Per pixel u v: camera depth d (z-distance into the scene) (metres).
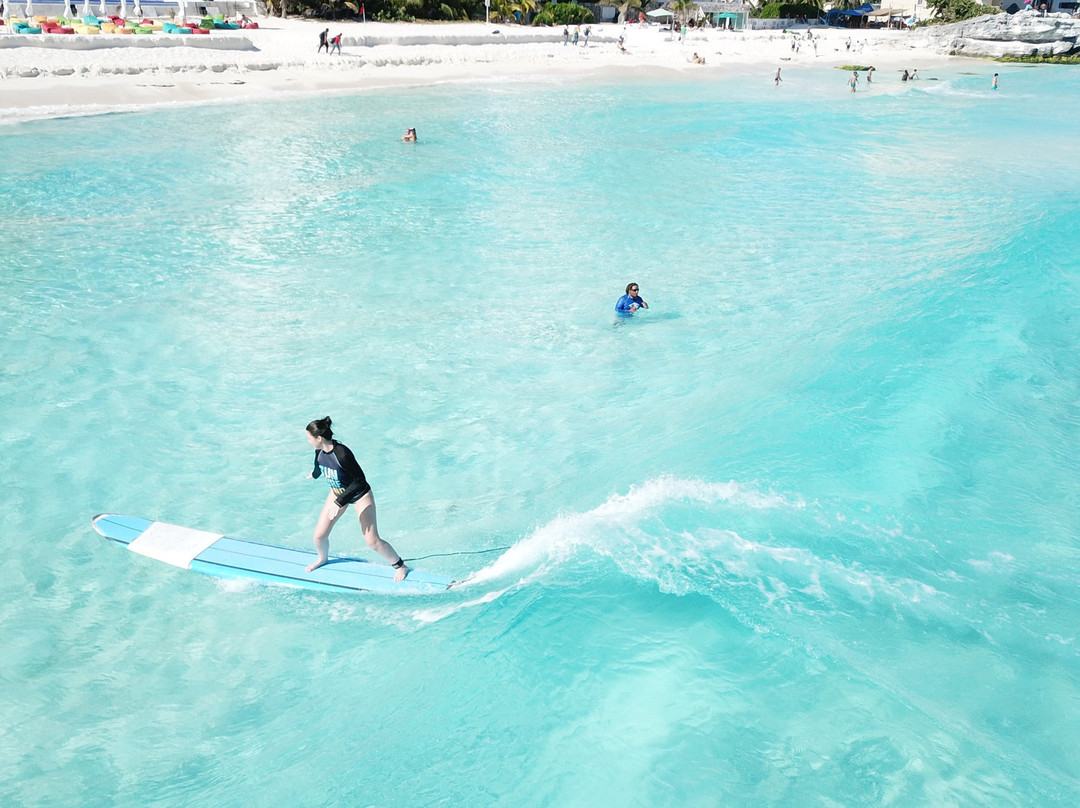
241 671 5.84
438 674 5.65
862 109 41.38
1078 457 8.62
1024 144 30.81
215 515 7.88
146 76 36.72
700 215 19.33
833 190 22.16
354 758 4.98
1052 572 6.70
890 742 4.95
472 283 14.55
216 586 6.81
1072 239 16.39
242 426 9.58
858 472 8.20
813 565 6.67
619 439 9.22
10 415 9.57
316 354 11.53
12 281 13.91
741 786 4.64
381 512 7.91
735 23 89.62
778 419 9.35
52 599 6.61
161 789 4.84
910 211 19.73
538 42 63.94
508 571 6.75
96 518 7.58
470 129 30.98
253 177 22.23
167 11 52.22
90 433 9.29
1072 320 12.34
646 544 6.95
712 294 13.99
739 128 33.25
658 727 5.07
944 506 7.64
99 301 13.23
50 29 40.69
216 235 17.02
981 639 5.87
